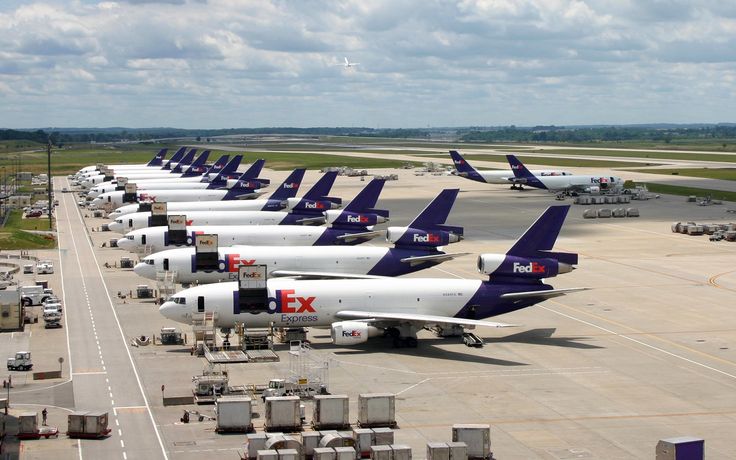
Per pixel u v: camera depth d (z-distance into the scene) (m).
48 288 149.50
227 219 187.25
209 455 74.88
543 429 81.38
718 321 126.38
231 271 138.25
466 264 174.50
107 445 77.38
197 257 138.25
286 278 134.75
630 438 79.06
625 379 97.75
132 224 190.12
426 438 78.94
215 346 109.06
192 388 93.56
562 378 98.06
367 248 142.88
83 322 125.88
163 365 103.31
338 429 81.12
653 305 137.25
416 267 142.12
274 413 80.88
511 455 74.88
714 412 86.44
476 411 86.56
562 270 116.69
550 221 115.81
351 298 112.38
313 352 109.56
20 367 101.06
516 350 110.69
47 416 85.00
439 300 113.81
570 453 75.38
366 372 100.31
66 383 96.06
